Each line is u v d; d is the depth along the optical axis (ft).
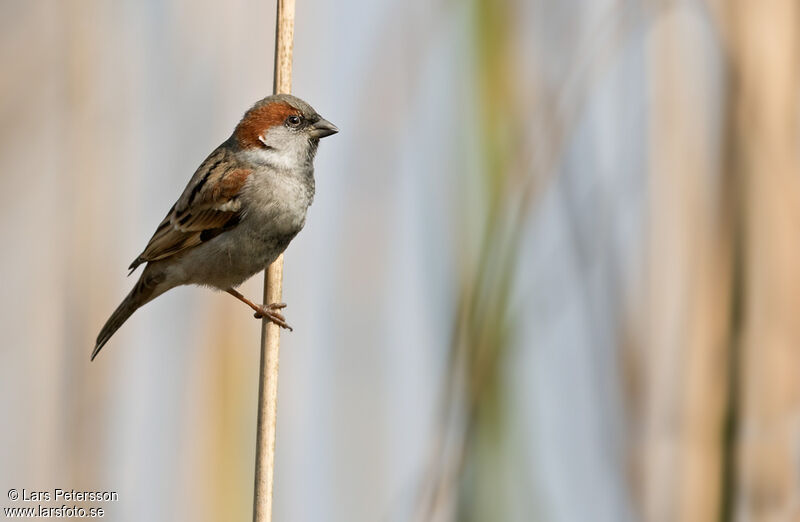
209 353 25.79
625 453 23.00
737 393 22.77
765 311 23.67
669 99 24.89
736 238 23.45
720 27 24.43
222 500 24.43
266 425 22.27
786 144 23.85
